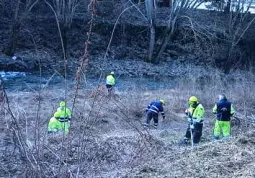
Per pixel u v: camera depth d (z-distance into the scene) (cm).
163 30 3791
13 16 3356
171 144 1212
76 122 941
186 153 816
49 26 3466
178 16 3456
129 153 894
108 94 916
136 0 3878
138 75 3244
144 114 1733
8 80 2695
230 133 1387
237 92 2125
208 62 3650
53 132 1045
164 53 3716
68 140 702
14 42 3222
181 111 1903
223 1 3753
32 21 3456
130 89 2395
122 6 3638
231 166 735
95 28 3628
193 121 1298
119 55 3572
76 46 3497
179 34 3772
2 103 655
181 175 704
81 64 660
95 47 3550
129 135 1202
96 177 745
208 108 2017
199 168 729
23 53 3266
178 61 3659
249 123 1490
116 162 858
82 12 3675
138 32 3731
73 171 721
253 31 3722
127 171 756
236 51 3659
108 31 3659
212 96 2088
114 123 1362
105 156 880
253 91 2117
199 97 2080
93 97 731
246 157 770
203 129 1584
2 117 721
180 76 3231
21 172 711
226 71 3531
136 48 3694
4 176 728
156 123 1579
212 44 3575
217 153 795
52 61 3191
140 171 737
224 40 3650
